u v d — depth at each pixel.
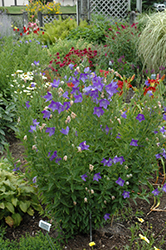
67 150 1.75
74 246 2.16
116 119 1.94
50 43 8.70
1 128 3.92
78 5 10.01
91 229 2.21
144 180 2.22
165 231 2.29
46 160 1.83
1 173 2.44
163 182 2.86
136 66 5.86
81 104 1.99
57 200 1.95
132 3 11.11
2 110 4.10
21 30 11.22
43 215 2.47
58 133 1.78
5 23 8.39
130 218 2.43
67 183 1.97
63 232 2.18
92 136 2.00
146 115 2.14
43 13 12.38
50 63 5.23
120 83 2.87
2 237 2.19
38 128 1.83
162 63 5.03
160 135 2.07
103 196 2.02
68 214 2.04
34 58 5.11
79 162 1.95
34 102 2.29
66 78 2.25
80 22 9.23
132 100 2.44
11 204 2.30
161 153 2.24
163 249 2.10
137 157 2.12
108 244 2.17
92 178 1.96
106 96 1.86
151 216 2.46
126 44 6.01
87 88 1.82
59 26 9.12
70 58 5.44
